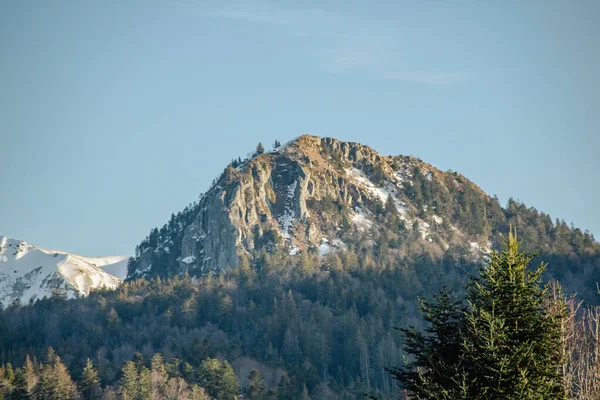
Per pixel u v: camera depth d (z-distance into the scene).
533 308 60.38
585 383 60.44
